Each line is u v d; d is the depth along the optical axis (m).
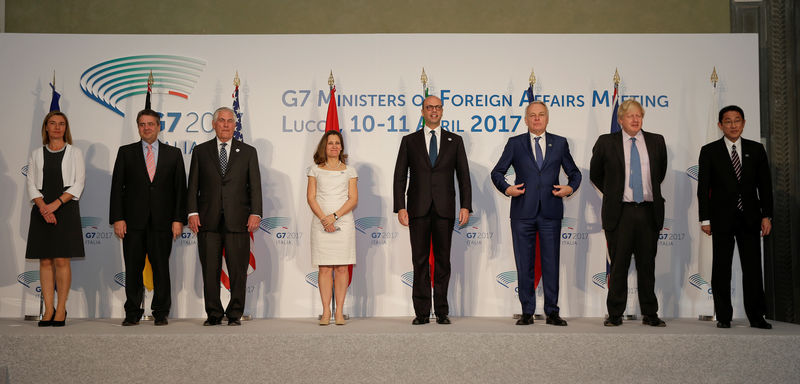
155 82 5.13
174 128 5.12
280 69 5.18
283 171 5.12
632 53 5.18
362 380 3.76
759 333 3.88
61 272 4.40
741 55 5.16
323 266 4.44
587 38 5.18
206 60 5.16
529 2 5.62
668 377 3.77
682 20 5.55
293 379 3.76
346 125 5.16
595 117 5.16
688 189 5.10
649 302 4.33
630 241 4.31
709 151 4.41
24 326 4.32
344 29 5.60
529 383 3.77
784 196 5.07
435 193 4.39
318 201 4.45
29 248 4.36
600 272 5.06
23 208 5.00
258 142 5.14
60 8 5.56
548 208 4.37
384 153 5.14
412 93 5.17
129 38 5.14
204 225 4.44
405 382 3.76
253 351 3.77
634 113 4.32
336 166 4.52
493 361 3.78
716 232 4.34
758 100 5.14
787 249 5.01
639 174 4.34
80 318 4.91
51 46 5.11
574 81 5.18
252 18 5.60
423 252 4.40
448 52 5.19
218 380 3.76
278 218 5.08
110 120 5.10
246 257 4.53
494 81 5.18
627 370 3.78
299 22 5.61
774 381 3.76
